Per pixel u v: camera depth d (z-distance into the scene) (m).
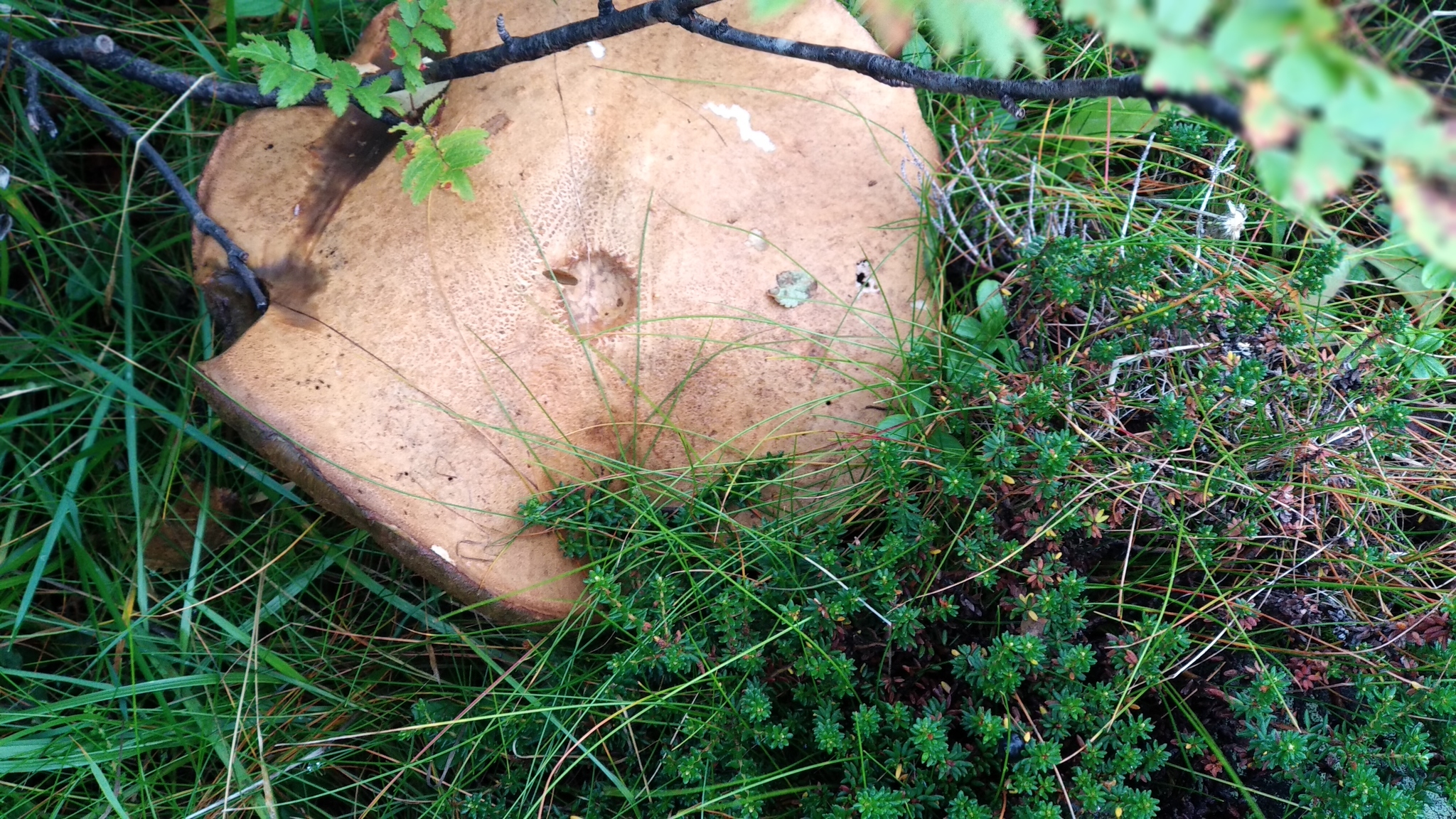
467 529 0.31
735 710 0.31
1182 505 0.32
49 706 0.33
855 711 0.30
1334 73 0.15
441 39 0.33
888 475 0.31
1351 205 0.36
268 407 0.30
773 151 0.33
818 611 0.31
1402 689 0.30
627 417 0.33
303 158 0.33
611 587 0.31
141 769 0.34
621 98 0.32
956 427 0.33
